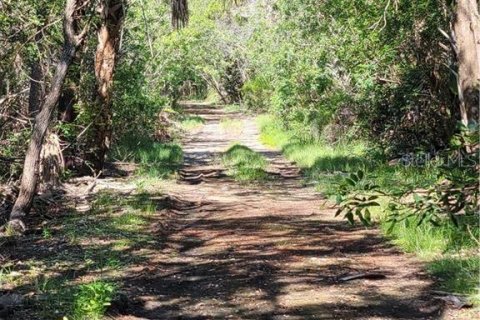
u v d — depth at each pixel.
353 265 7.80
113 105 15.70
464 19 11.10
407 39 15.72
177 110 39.44
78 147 13.99
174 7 13.71
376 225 9.85
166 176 15.80
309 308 6.28
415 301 6.39
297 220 10.69
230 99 55.62
